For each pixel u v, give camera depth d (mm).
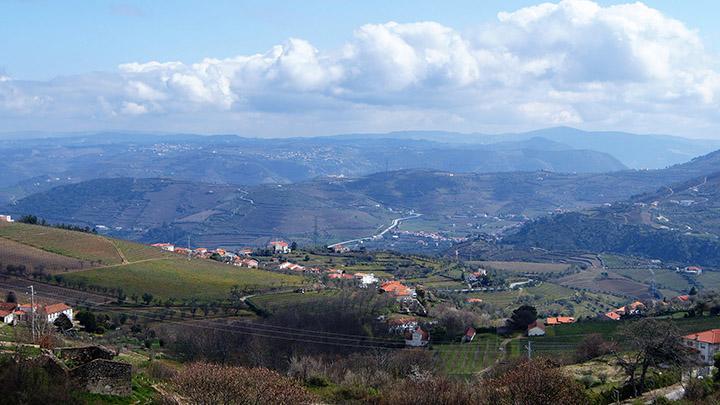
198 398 58875
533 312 161875
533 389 68438
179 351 124750
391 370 111812
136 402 57562
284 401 60969
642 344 88312
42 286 174875
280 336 139000
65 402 50156
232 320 156250
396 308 181750
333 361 117688
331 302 171125
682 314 164375
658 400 74500
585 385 87625
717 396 74812
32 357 54031
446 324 162000
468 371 120938
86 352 58625
